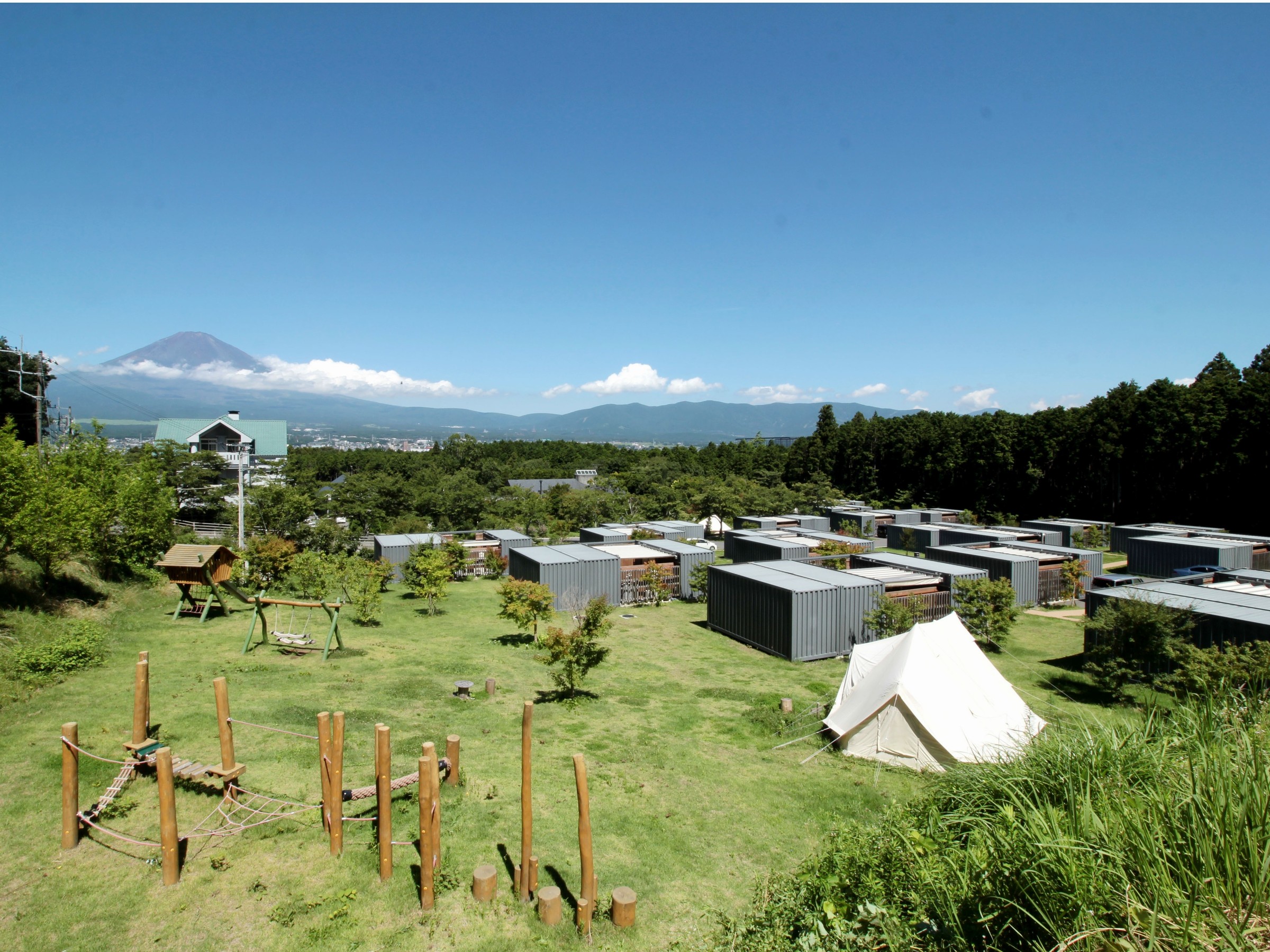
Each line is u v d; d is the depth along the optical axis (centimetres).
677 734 1525
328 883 862
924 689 1431
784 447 9875
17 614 1755
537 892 855
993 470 6944
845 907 632
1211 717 661
